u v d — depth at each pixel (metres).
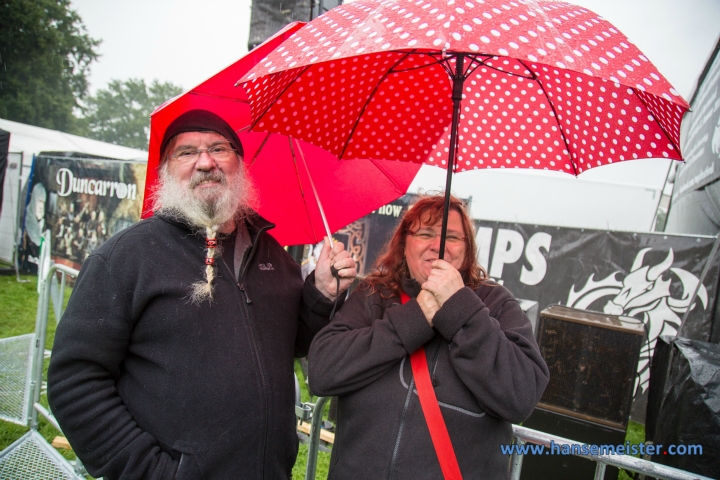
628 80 0.88
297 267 1.76
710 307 4.30
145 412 1.31
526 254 5.50
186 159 1.43
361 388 1.39
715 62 4.90
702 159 4.97
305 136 1.48
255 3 3.25
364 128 1.69
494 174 7.79
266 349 1.43
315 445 1.86
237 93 1.48
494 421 1.35
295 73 1.34
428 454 1.28
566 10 1.05
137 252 1.35
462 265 1.61
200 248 1.45
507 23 0.90
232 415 1.31
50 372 1.27
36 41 31.06
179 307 1.33
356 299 1.61
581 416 2.79
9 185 9.98
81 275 1.34
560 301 5.25
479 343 1.26
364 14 1.02
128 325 1.32
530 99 1.58
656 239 4.71
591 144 1.47
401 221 1.67
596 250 5.07
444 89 1.67
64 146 11.91
